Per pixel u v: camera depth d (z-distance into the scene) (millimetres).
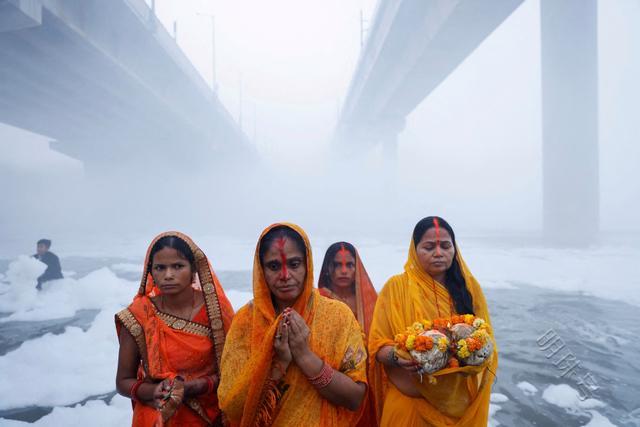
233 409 1744
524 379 4734
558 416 3916
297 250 1811
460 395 2188
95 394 4520
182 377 1906
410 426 2266
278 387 1749
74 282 9625
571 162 20531
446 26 18469
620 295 9094
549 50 20953
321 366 1713
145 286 2195
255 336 1785
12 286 8852
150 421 1927
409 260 2498
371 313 3041
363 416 2645
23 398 4406
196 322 2135
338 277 3145
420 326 2074
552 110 20984
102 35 18562
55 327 6988
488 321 2414
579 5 20125
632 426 3736
